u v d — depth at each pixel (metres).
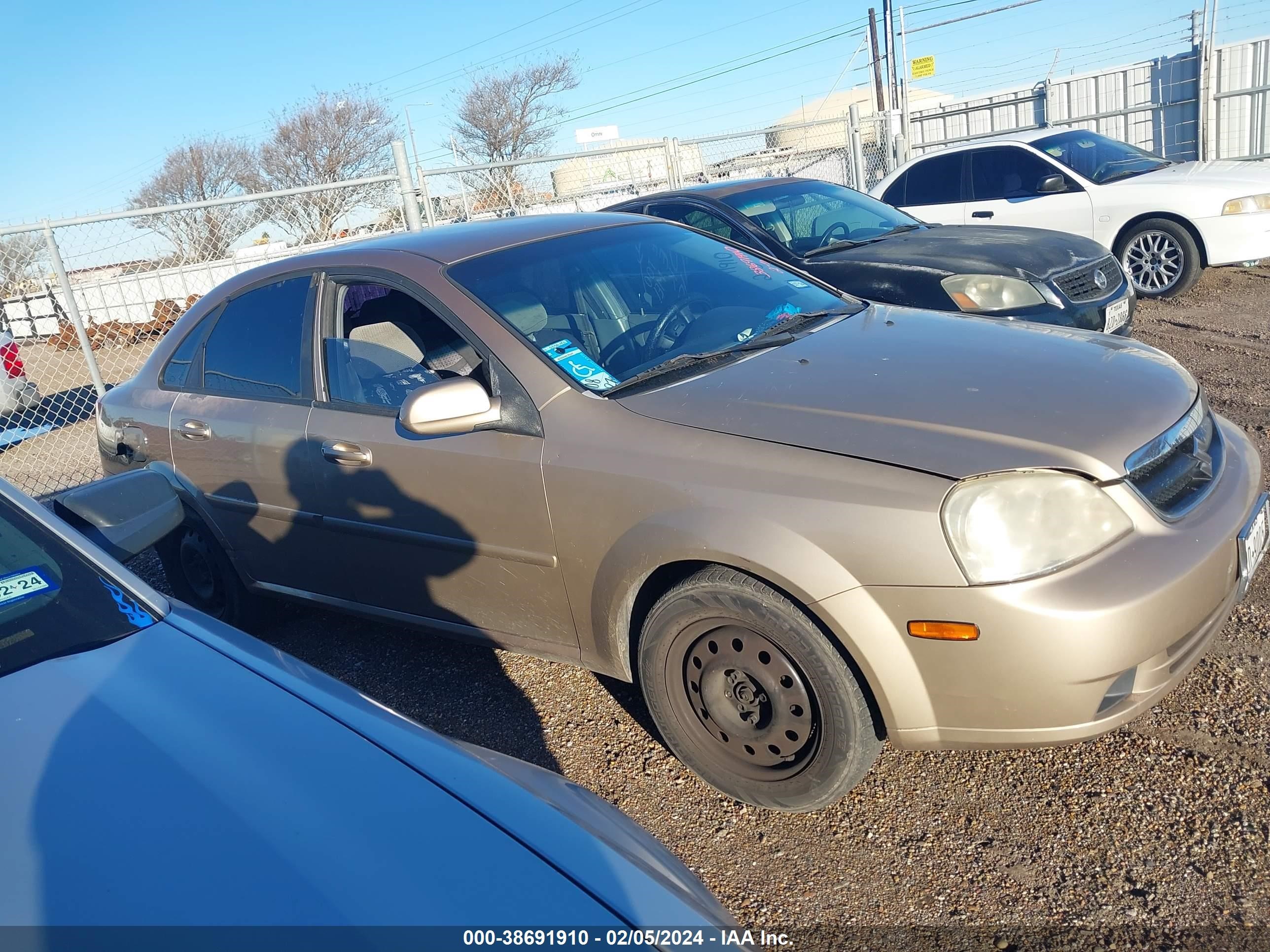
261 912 1.18
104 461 4.35
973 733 2.31
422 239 3.57
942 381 2.67
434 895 1.23
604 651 2.87
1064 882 2.32
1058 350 2.93
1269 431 5.07
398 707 3.51
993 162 9.92
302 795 1.38
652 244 3.79
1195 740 2.74
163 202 33.50
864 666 2.32
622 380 2.94
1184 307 8.74
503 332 3.02
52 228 7.45
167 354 4.17
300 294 3.63
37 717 1.56
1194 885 2.25
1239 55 13.55
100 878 1.23
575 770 3.01
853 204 7.29
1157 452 2.44
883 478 2.31
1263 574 3.62
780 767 2.61
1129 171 9.51
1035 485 2.25
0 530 1.98
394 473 3.16
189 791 1.38
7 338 9.35
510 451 2.87
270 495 3.63
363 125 32.91
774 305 3.56
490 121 34.44
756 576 2.45
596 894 1.28
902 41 16.41
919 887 2.37
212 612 4.35
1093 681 2.19
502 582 3.02
